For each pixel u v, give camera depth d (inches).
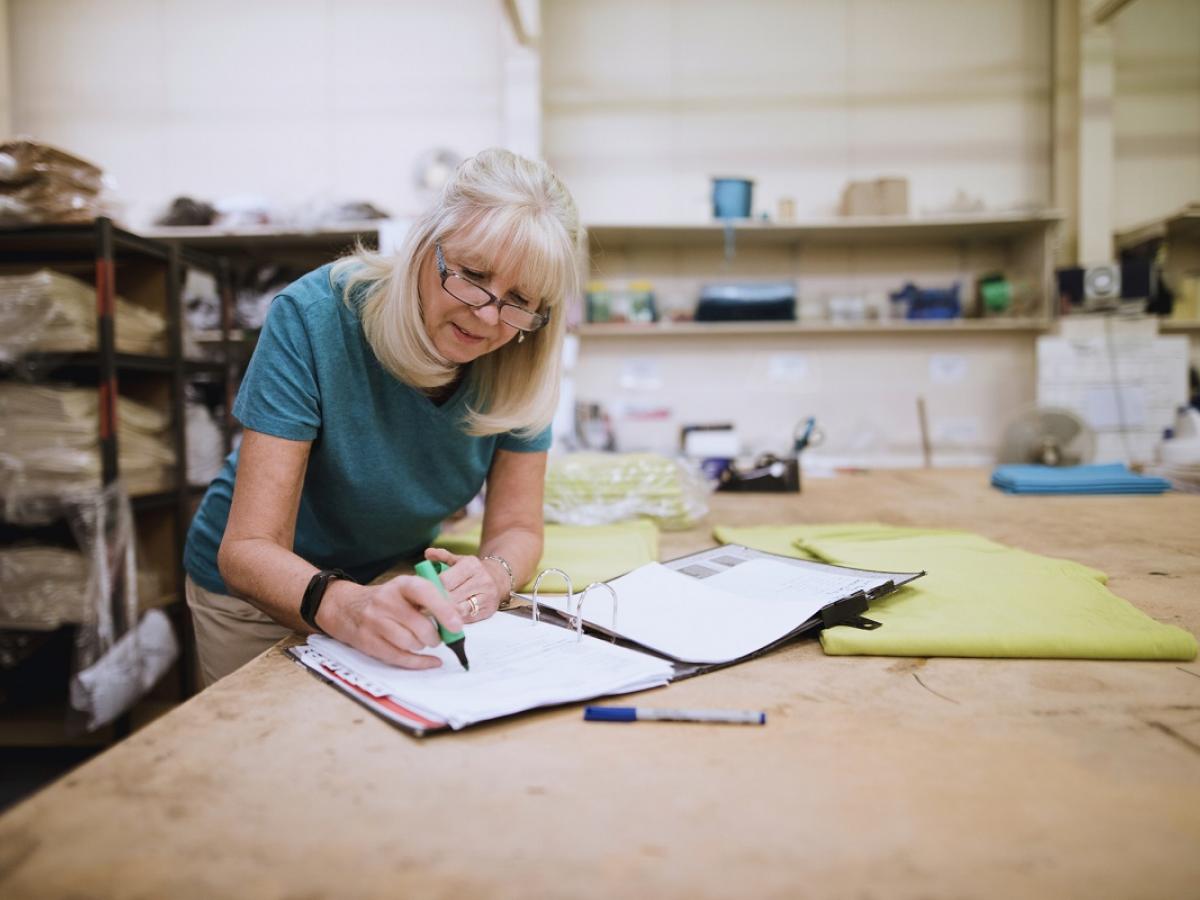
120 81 157.8
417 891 16.5
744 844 18.2
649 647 31.9
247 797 20.5
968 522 69.1
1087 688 28.1
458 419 41.3
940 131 157.0
